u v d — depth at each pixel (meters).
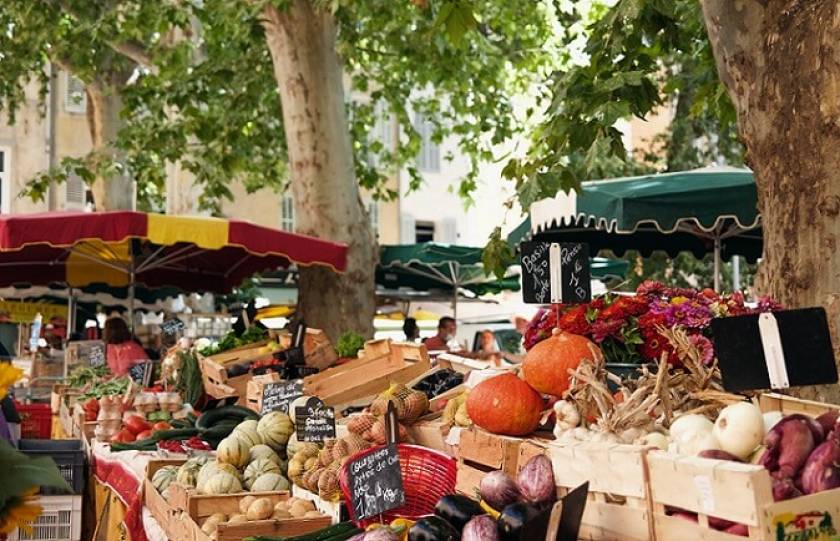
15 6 16.03
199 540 4.45
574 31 17.78
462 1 5.25
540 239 10.35
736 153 18.03
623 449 2.90
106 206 19.45
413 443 4.87
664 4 6.07
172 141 15.63
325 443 4.91
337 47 13.66
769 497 2.52
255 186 18.39
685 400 3.52
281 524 4.36
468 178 17.88
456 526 3.28
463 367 6.21
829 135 4.11
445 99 33.59
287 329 11.54
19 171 27.89
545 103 18.83
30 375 14.93
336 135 13.09
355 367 7.02
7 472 2.94
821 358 3.31
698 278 18.58
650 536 2.81
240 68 15.27
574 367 3.75
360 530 3.95
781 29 4.25
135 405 7.86
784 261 4.28
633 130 24.19
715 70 7.60
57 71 27.86
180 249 13.00
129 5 16.84
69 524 6.75
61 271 14.10
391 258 15.45
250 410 7.05
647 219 7.83
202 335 19.03
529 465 3.24
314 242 11.45
